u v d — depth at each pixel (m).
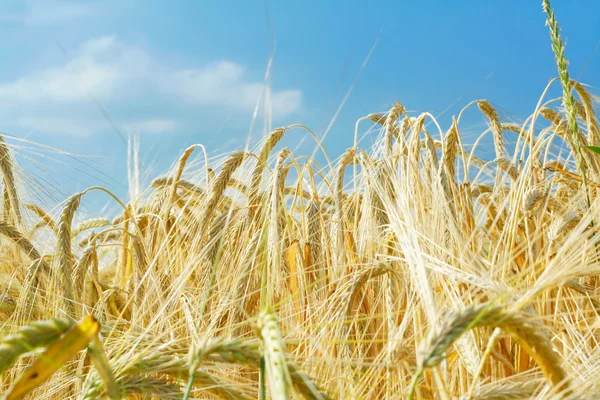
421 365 1.27
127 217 4.35
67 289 3.02
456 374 2.20
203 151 4.09
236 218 3.30
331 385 2.06
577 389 1.47
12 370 2.64
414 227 2.57
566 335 2.33
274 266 2.60
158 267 3.66
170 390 1.59
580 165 3.06
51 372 1.15
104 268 4.81
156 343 2.10
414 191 3.17
